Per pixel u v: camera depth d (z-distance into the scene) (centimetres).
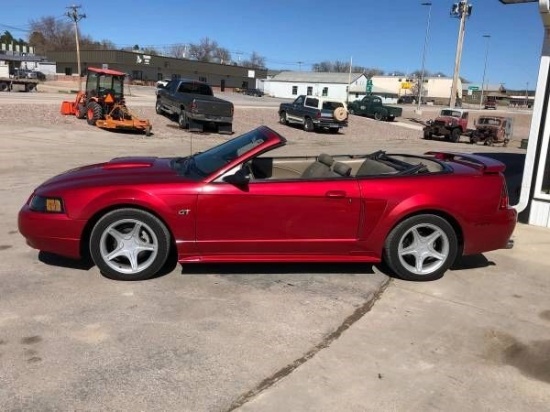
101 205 469
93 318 412
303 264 554
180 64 9194
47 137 1794
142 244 486
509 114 6750
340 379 343
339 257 509
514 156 2042
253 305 448
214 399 316
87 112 2198
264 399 318
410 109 6744
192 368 348
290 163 579
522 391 340
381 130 3575
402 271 517
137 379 333
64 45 12344
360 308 452
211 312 432
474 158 567
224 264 543
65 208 472
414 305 466
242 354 368
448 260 522
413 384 342
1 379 326
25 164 1236
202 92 2552
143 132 2184
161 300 450
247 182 475
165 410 304
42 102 2766
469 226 517
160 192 471
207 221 480
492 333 418
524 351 392
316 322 422
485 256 618
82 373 336
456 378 352
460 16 4066
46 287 468
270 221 488
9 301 438
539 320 447
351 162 597
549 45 728
